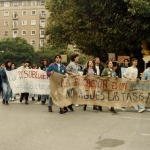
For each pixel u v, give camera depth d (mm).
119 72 12359
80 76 10820
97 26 22094
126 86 10977
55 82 10336
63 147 5762
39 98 14781
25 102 13211
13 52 75938
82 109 11398
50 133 6969
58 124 8078
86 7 21906
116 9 20359
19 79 13305
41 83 13188
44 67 15031
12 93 14016
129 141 6301
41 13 104562
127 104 10984
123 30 20234
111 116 9609
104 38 22109
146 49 20078
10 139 6355
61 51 76875
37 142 6121
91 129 7461
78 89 10820
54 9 33875
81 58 78875
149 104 11008
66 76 10492
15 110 10859
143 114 10211
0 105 12578
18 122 8328
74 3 22703
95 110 11125
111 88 10938
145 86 11047
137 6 17984
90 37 23531
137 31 19641
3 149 5578
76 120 8742
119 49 23281
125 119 9023
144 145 5992
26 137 6547
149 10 18031
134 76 11203
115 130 7379
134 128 7664
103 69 12211
